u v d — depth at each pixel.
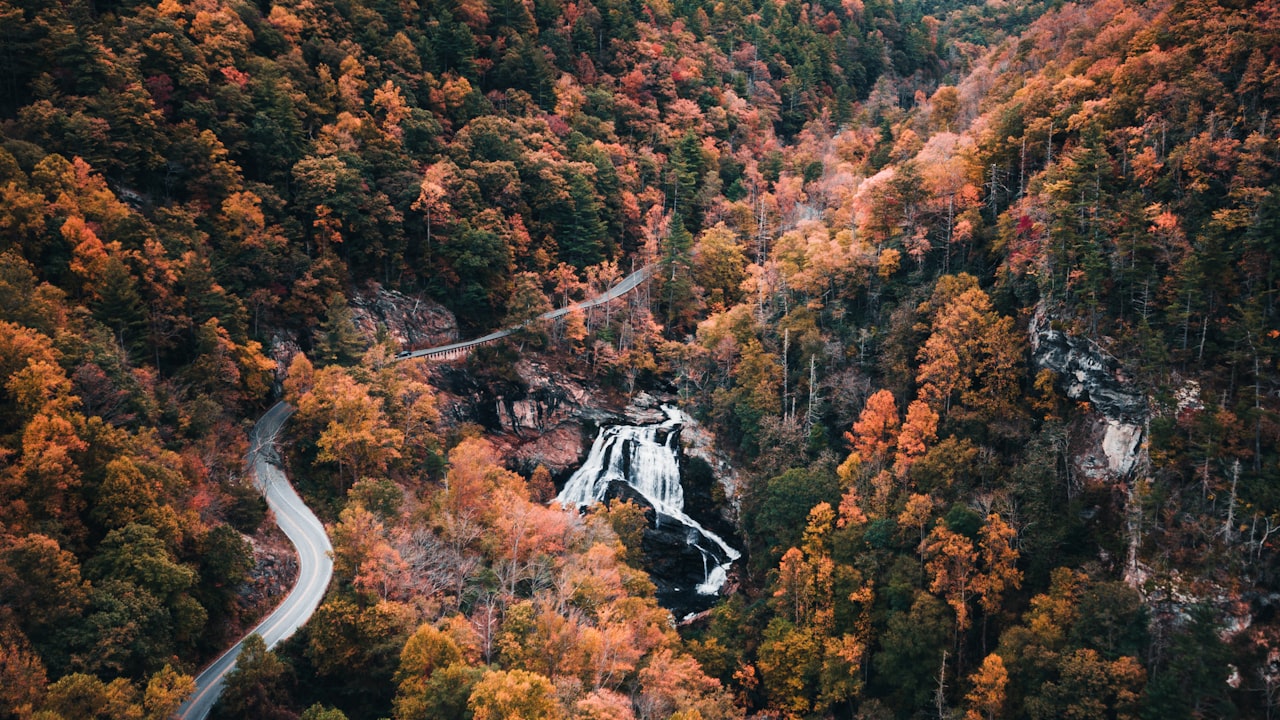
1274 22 92.69
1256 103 91.56
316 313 128.00
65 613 62.53
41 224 96.56
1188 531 75.12
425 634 69.56
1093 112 103.50
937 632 78.38
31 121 108.00
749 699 88.06
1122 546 79.19
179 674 67.06
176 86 130.12
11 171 97.56
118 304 96.88
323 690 74.19
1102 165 93.38
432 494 105.81
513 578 83.12
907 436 94.06
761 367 121.56
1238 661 69.38
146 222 106.62
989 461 89.38
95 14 132.00
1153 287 84.69
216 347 105.31
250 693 68.38
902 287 115.25
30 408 75.88
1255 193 82.75
